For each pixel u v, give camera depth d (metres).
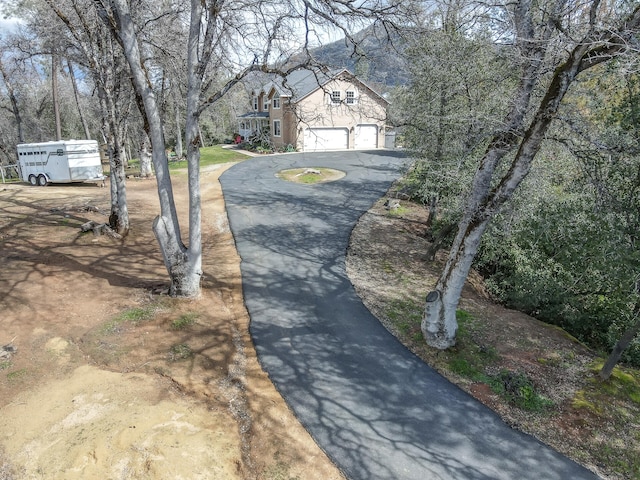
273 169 25.34
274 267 10.90
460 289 7.24
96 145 19.95
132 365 6.60
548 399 6.39
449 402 6.22
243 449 5.20
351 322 8.35
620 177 7.56
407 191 18.06
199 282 8.95
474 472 5.03
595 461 5.35
